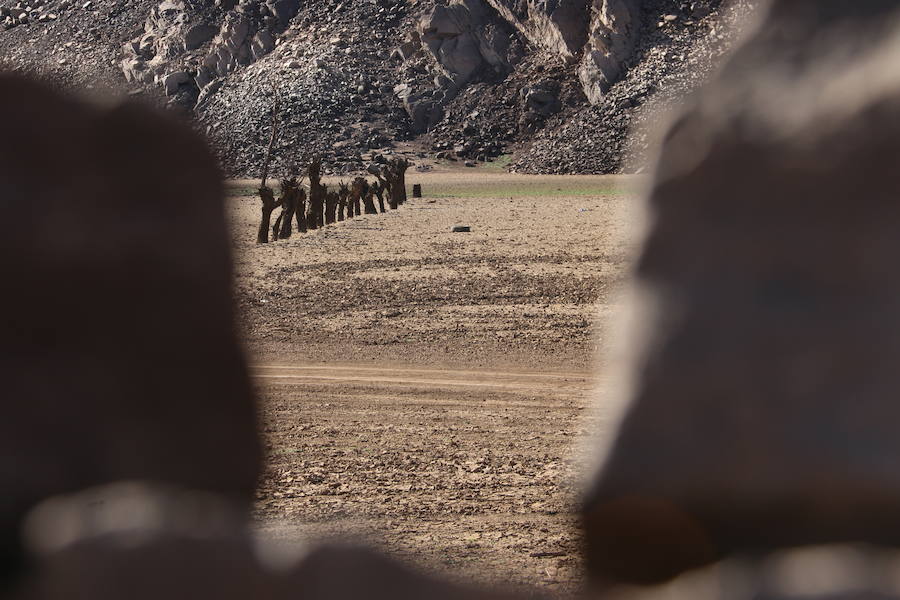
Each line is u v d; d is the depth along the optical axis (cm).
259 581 30
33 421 35
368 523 625
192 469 38
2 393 35
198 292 39
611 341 35
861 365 31
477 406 1023
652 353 33
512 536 604
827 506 32
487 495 711
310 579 30
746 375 32
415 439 888
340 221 3550
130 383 37
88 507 32
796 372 32
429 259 2258
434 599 31
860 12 33
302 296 1736
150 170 38
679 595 32
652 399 33
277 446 849
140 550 30
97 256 37
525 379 1152
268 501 667
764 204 32
